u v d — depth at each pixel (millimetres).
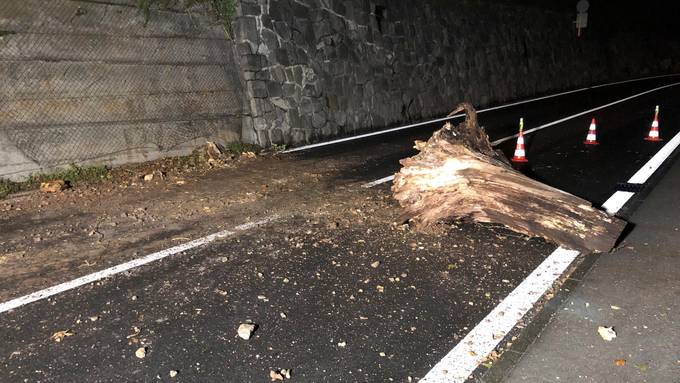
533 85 20641
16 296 3611
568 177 6910
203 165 8016
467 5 17625
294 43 10773
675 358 2787
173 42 8633
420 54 14844
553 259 4211
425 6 15539
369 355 2902
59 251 4469
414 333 3125
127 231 4992
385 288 3729
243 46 9688
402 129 12383
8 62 6539
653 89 20391
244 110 9719
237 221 5293
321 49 11438
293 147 9984
